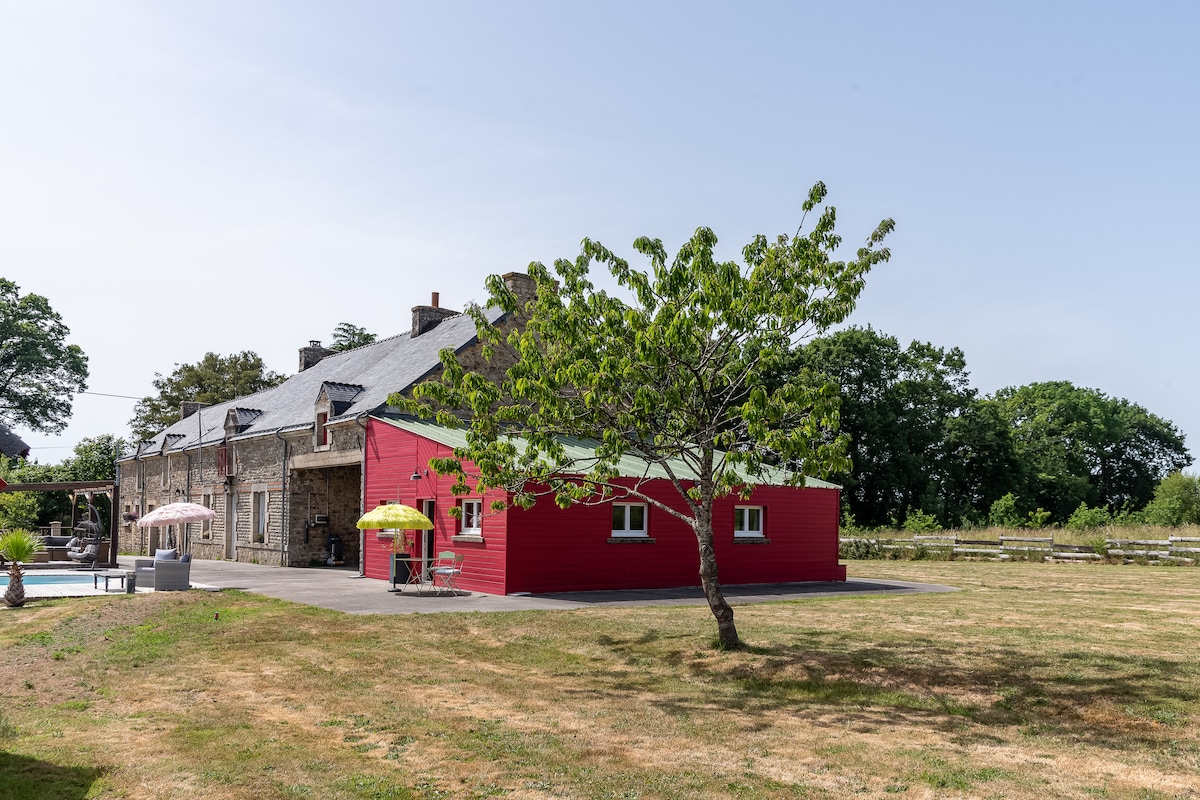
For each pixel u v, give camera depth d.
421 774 7.04
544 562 19.84
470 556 20.48
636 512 21.97
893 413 53.22
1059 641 12.57
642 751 7.71
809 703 9.54
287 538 29.34
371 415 25.23
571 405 12.10
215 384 64.25
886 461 53.88
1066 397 74.06
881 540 38.88
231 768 7.13
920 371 57.22
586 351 11.26
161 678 10.73
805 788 6.73
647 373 11.44
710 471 12.18
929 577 26.78
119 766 7.18
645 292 11.81
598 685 10.44
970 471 59.38
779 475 25.22
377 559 23.61
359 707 9.23
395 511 18.73
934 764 7.30
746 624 14.47
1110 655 11.37
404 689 10.09
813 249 11.47
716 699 9.75
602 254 11.93
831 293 11.67
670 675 10.98
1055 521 63.41
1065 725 8.42
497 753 7.59
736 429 12.09
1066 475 64.81
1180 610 16.58
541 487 19.84
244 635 13.36
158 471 42.88
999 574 27.98
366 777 6.93
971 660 11.14
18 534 17.19
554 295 11.63
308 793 6.58
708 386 11.97
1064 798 6.49
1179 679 9.91
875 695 9.75
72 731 8.31
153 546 41.78
